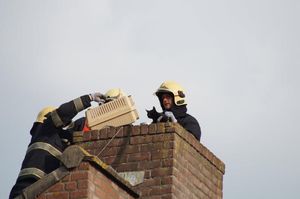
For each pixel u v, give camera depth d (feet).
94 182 85.76
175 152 95.04
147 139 96.17
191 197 95.81
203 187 97.60
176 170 94.58
